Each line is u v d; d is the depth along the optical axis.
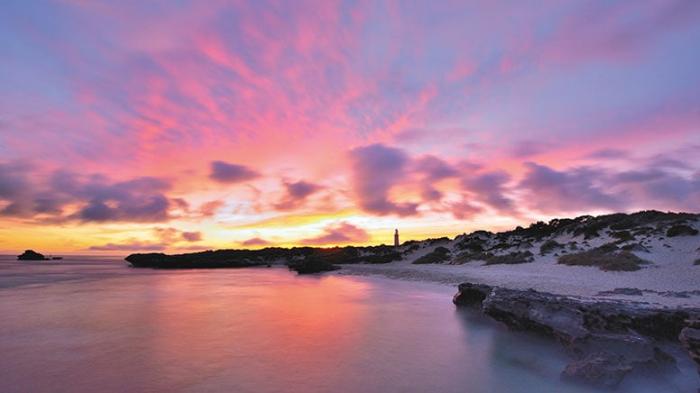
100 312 21.44
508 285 22.78
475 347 13.88
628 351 10.41
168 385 10.45
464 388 10.17
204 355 13.09
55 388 10.28
